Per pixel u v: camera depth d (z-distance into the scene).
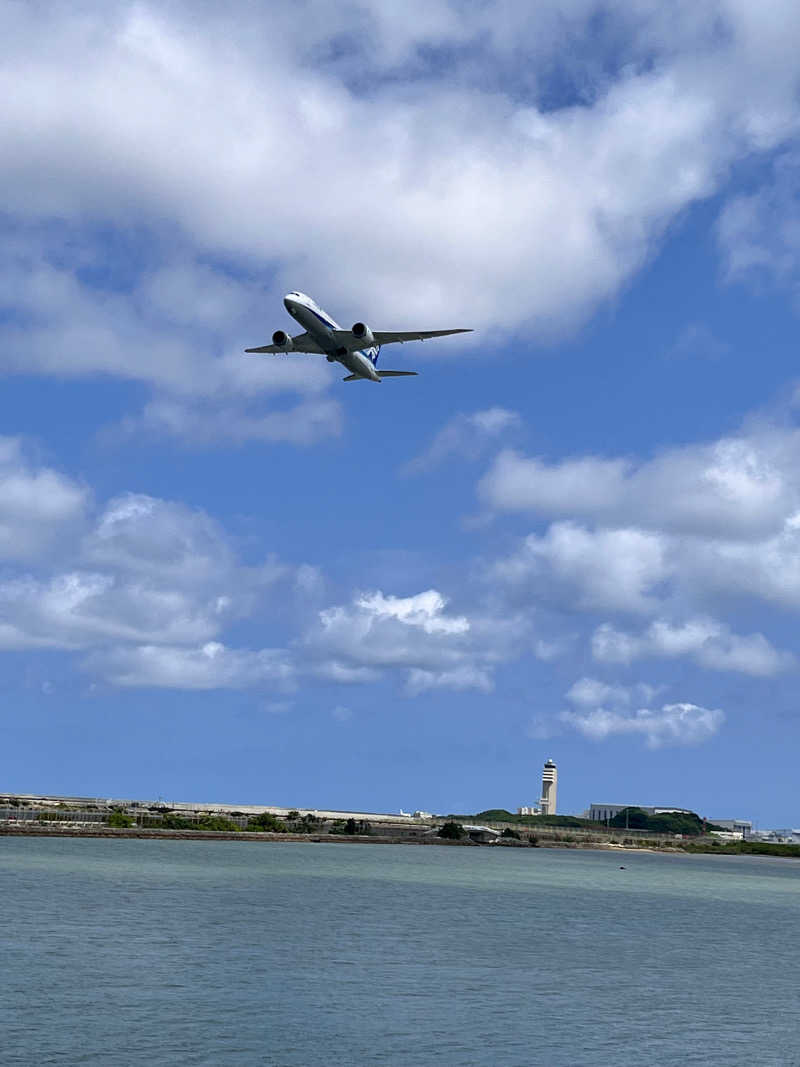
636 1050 42.84
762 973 65.62
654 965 66.62
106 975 52.16
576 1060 40.81
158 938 65.38
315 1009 47.12
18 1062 36.84
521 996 52.88
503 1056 40.78
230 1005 46.91
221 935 68.38
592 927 87.81
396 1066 38.75
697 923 97.38
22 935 63.28
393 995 51.25
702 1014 50.78
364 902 97.12
